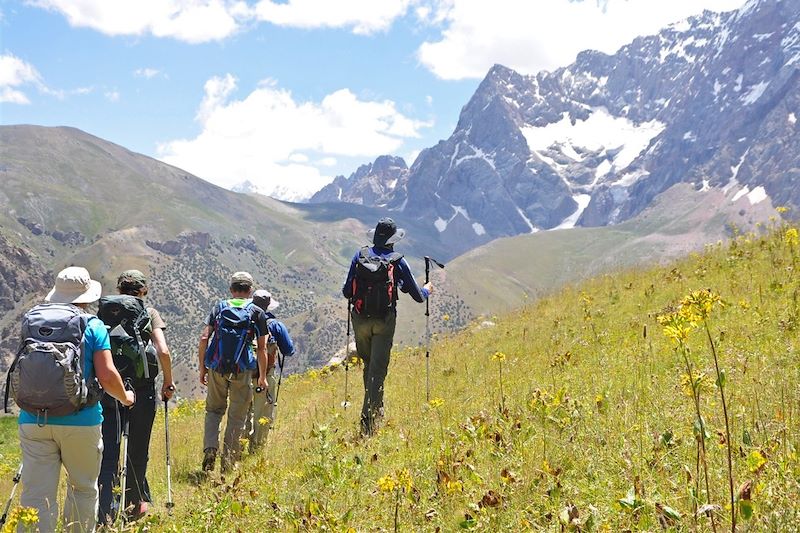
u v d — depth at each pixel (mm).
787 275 11234
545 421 6426
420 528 4797
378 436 8188
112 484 7328
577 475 5051
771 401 5613
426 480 5754
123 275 8109
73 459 6230
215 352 10016
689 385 4148
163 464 11438
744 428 4957
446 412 8219
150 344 7875
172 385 8164
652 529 3953
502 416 6828
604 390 7223
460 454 6055
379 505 5379
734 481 4230
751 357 7152
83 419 6176
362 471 6238
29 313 6141
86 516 6344
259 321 10242
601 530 4020
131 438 7844
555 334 12875
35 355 5863
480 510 4605
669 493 4309
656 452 4852
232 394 10180
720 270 13539
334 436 8508
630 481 4621
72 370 5914
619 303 14102
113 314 7629
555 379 8695
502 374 10453
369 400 9336
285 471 7262
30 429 6020
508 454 5754
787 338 7629
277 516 5527
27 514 4395
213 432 10211
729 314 9547
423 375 13242
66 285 6410
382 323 9500
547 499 4684
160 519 6816
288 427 12375
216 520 5887
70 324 6086
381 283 9438
